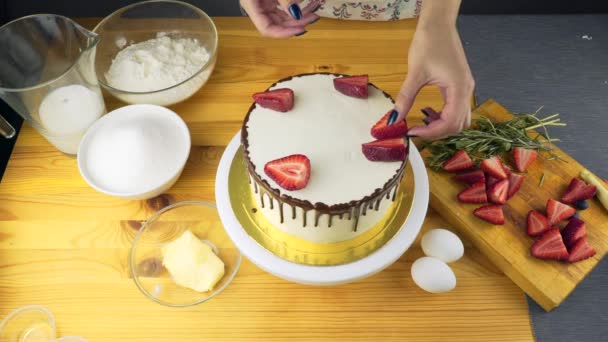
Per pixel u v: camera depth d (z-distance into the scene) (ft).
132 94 4.30
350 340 3.53
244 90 4.73
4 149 5.64
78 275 3.79
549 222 3.75
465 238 3.95
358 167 3.09
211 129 4.51
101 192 4.02
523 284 3.66
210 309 3.64
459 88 3.23
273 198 3.14
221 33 5.10
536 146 4.13
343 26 5.11
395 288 3.71
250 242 3.45
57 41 4.32
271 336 3.54
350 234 3.40
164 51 4.68
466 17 6.02
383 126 3.18
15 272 3.81
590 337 3.79
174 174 4.00
